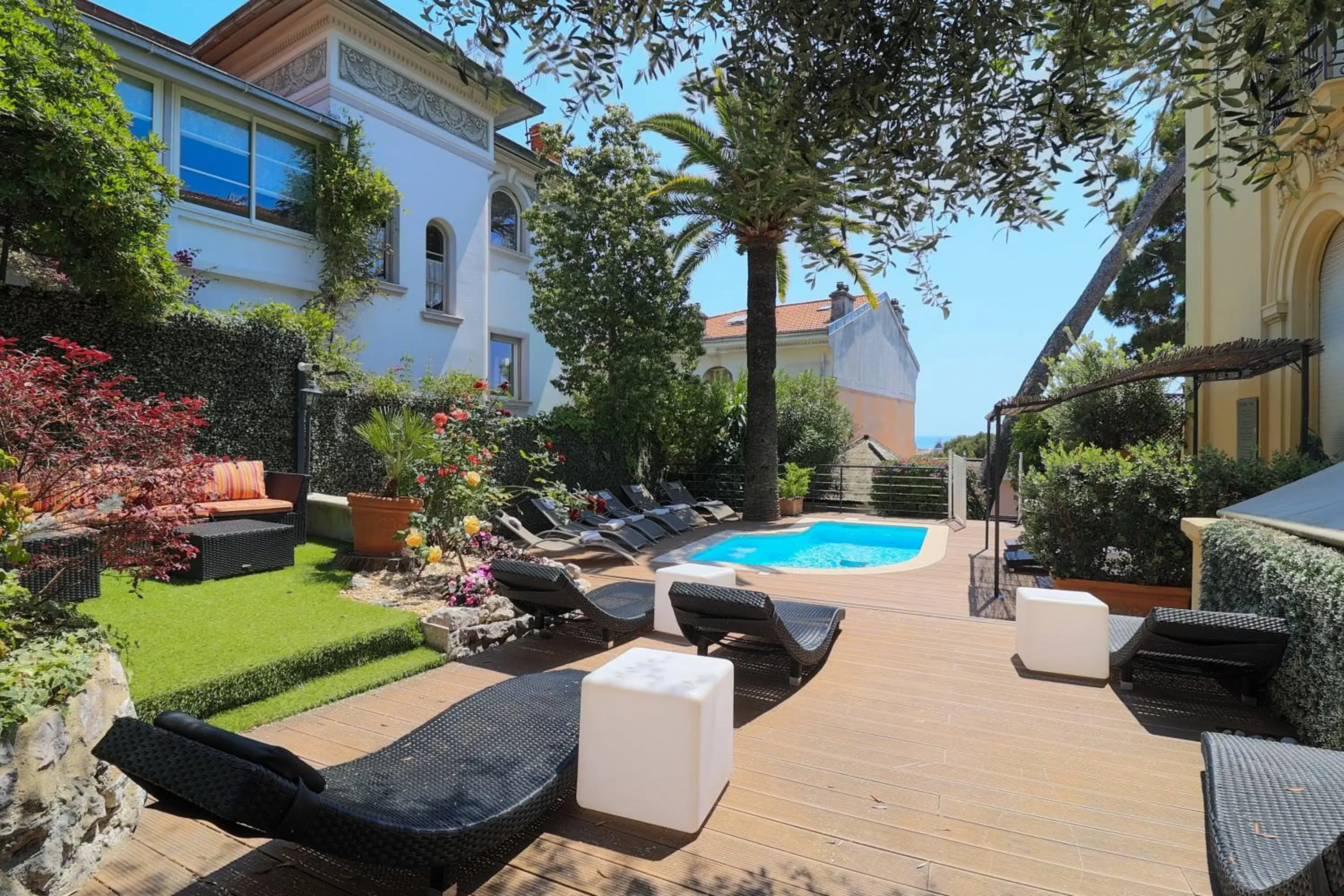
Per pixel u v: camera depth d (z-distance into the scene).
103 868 2.36
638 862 2.43
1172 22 2.03
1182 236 16.92
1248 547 4.20
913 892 2.27
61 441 3.42
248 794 1.66
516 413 15.34
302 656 3.99
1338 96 5.04
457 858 2.13
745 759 3.24
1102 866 2.41
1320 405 7.04
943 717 3.75
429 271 12.95
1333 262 6.82
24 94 5.73
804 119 2.15
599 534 8.84
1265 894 1.60
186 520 3.43
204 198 9.56
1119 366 10.48
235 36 11.55
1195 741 3.46
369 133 11.45
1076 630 4.43
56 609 2.91
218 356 7.68
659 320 12.58
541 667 4.49
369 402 9.20
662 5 2.26
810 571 8.23
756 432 13.14
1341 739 3.04
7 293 6.13
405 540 6.29
